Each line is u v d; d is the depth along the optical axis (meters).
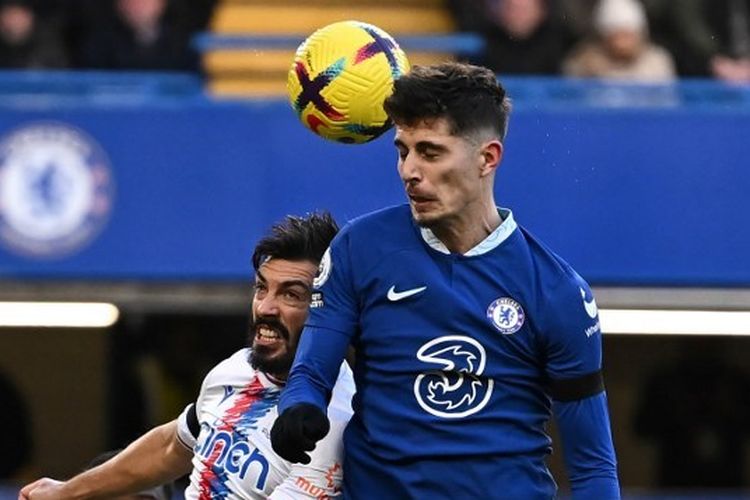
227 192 35.69
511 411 15.68
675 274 36.03
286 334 16.73
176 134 35.69
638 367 44.59
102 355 45.06
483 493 15.56
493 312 15.54
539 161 35.97
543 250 15.84
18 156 35.50
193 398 41.66
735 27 40.19
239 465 16.92
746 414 44.28
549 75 39.34
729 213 36.09
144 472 18.25
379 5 42.75
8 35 40.28
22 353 44.94
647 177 36.06
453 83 15.22
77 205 35.53
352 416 16.30
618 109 36.06
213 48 39.72
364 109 16.33
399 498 15.68
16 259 35.44
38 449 45.19
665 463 44.41
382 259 15.71
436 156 15.24
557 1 39.47
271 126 35.69
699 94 37.16
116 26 39.91
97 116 35.66
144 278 35.62
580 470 15.92
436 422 15.55
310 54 16.44
